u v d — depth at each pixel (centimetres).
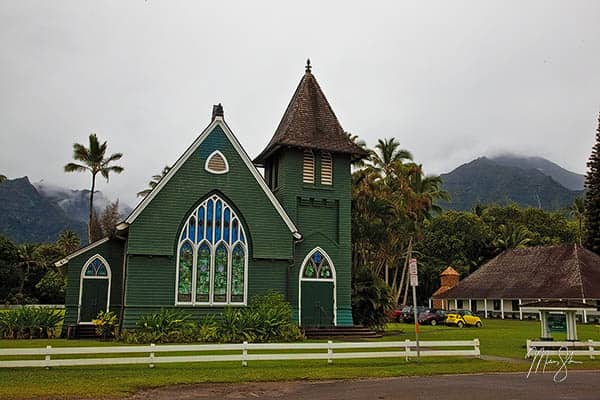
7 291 8231
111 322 2647
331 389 1452
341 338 2850
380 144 5788
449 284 7381
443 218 8331
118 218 6900
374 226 4138
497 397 1338
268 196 2870
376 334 3025
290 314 2691
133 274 2594
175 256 2673
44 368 1684
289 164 3108
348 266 3112
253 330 2511
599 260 5938
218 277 2738
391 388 1470
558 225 8825
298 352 2319
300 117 3200
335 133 3238
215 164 2800
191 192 2734
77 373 1614
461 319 4931
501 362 2031
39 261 8781
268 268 2831
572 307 2453
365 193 4181
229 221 2797
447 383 1570
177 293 2650
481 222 8306
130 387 1423
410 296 8619
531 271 6291
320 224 3117
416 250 8344
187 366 1797
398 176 5419
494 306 6725
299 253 3022
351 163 3350
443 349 2603
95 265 2958
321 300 3022
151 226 2642
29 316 2828
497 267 6831
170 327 2466
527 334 3744
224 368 1764
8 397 1262
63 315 3341
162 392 1388
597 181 6575
